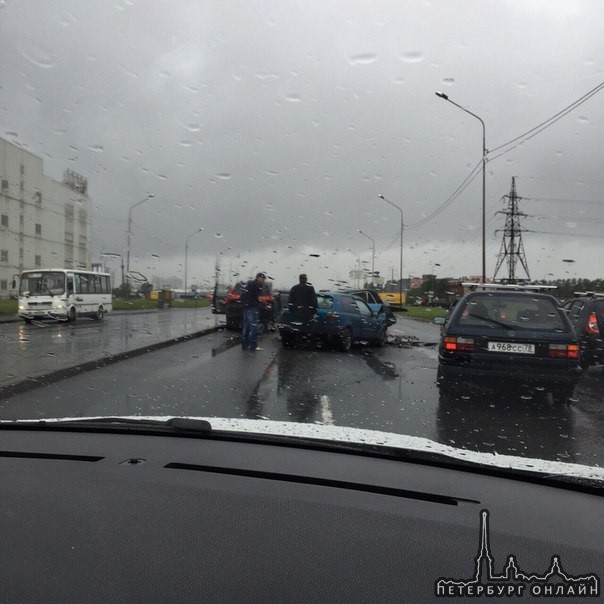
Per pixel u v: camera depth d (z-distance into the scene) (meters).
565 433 5.11
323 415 5.75
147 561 1.71
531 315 6.40
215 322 20.47
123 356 10.07
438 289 23.11
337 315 11.68
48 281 21.41
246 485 2.36
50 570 1.65
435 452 2.78
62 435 3.10
